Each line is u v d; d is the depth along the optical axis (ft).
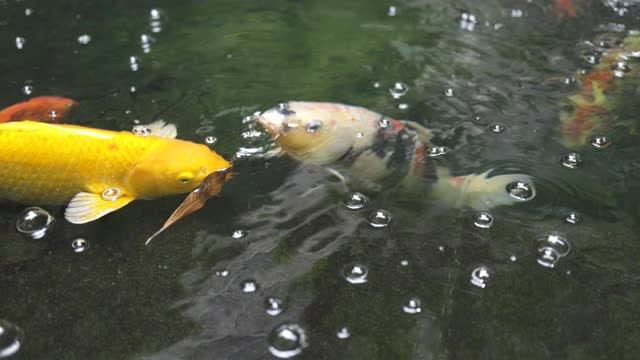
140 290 2.82
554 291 2.80
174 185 3.08
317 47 4.42
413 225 3.06
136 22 4.66
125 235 3.06
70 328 2.69
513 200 3.18
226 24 4.69
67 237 3.05
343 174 3.31
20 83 3.98
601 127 3.64
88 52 4.31
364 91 3.96
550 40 4.47
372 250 2.95
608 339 2.62
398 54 4.33
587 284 2.82
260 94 3.92
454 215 3.11
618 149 3.49
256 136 3.54
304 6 4.94
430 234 3.02
